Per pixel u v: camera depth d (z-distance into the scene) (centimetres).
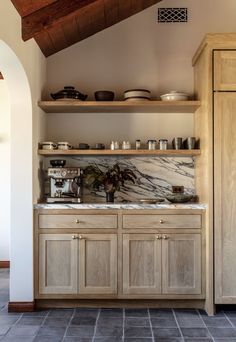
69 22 309
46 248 310
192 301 313
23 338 252
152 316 294
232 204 299
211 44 298
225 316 295
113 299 315
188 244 308
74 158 368
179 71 368
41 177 346
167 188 365
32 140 312
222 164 299
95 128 369
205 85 307
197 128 347
